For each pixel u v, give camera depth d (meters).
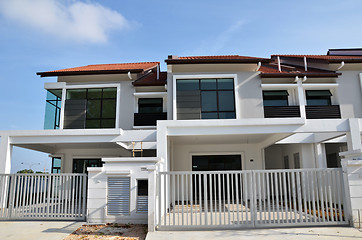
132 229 7.65
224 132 10.23
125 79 15.12
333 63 14.71
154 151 15.12
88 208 8.42
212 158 15.11
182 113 13.19
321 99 14.99
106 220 8.34
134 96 14.81
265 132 10.16
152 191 7.24
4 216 8.84
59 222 8.44
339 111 14.27
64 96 14.73
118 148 15.09
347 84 14.66
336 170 7.54
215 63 13.68
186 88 13.59
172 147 13.66
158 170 8.68
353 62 14.47
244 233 6.80
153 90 15.27
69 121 14.41
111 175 8.51
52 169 15.36
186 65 14.04
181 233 6.91
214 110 13.41
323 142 12.79
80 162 15.41
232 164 15.02
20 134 11.54
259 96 13.49
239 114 13.23
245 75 13.70
